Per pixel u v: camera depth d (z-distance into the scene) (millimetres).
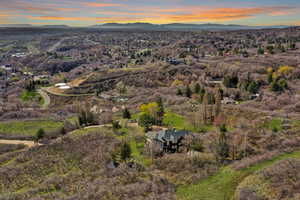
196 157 44000
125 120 78938
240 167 38375
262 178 33594
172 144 52219
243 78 116312
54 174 46125
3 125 83125
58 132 75625
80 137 65500
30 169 48781
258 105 78250
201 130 62906
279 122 57562
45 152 57031
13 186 42719
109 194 34594
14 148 64812
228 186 34312
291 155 40781
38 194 38094
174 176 38844
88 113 84562
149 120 69500
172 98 100125
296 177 32625
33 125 84062
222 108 73938
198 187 35031
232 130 57219
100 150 55469
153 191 34781
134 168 43594
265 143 46812
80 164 49500
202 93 92062
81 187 38344
